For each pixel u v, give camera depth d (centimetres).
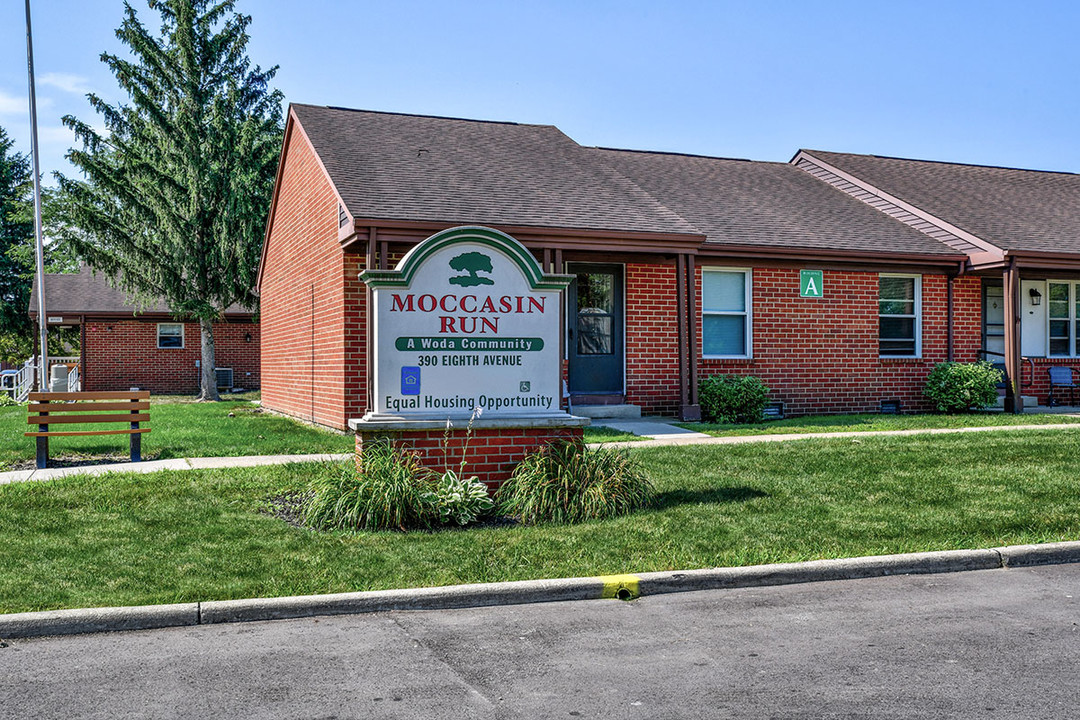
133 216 2536
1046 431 1306
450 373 854
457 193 1483
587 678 448
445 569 625
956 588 617
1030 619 543
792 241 1662
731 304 1673
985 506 818
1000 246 1694
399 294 842
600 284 1608
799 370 1698
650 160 2045
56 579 596
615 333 1612
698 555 661
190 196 2561
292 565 634
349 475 794
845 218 1866
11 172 4922
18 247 4069
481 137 1844
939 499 846
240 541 703
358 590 576
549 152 1842
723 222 1697
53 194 3662
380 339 836
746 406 1507
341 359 1417
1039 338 1906
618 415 1563
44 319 2142
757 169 2138
